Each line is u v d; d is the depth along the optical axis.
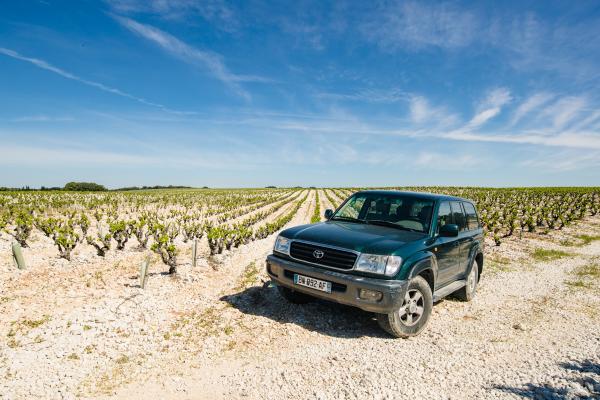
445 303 6.08
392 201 5.59
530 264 10.23
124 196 43.62
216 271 8.35
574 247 13.98
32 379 3.33
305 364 3.73
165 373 3.57
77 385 3.28
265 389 3.25
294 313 5.24
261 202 45.31
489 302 6.26
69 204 27.64
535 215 25.55
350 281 4.12
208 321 4.97
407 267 4.22
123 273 7.76
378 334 4.57
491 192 54.69
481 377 3.48
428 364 3.75
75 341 4.14
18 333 4.36
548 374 3.54
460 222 5.97
